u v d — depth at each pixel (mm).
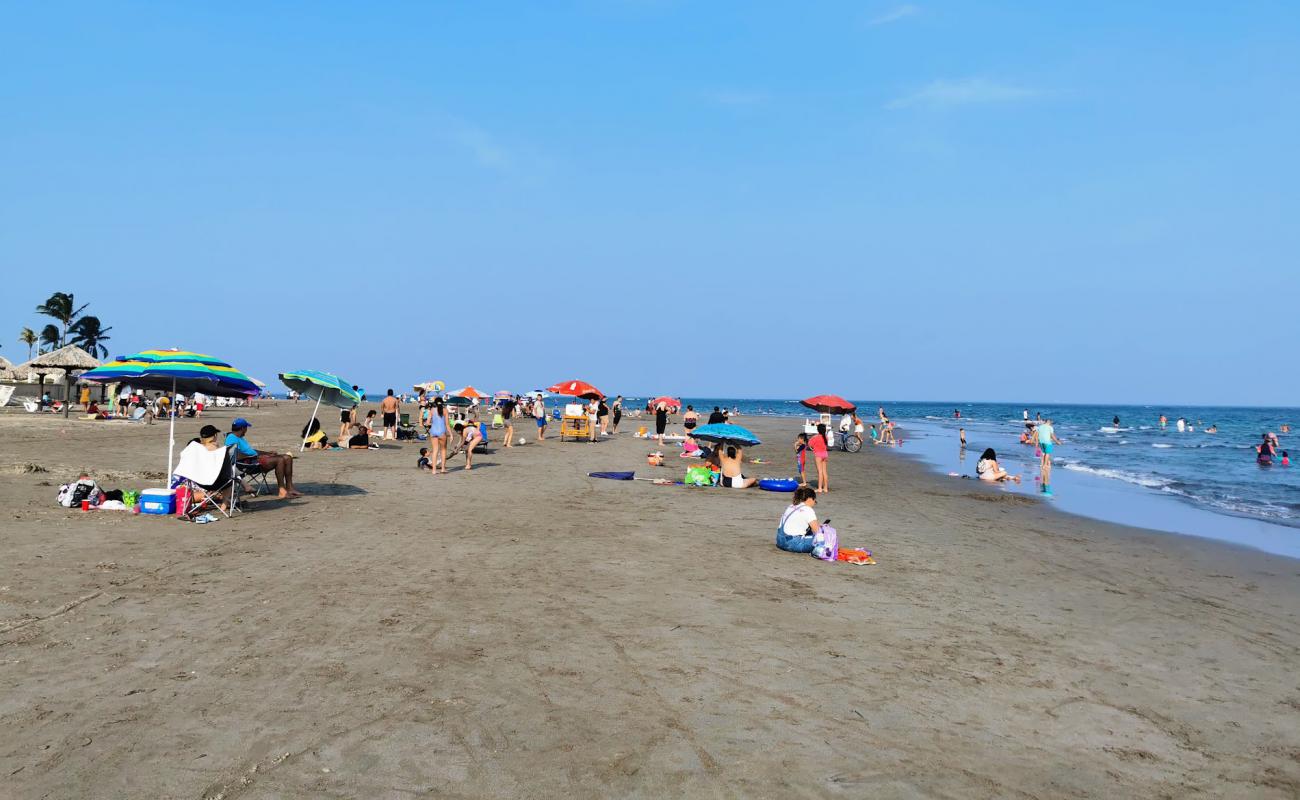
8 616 6504
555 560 9562
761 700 5316
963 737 4891
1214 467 30391
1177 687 6055
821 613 7621
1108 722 5270
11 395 41938
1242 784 4457
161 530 10578
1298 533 14594
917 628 7277
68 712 4684
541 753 4383
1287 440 51375
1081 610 8367
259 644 6047
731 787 4090
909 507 16578
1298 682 6309
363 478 17609
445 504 14109
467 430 20828
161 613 6773
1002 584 9453
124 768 4027
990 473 22875
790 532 10688
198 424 37094
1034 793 4207
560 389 34875
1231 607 8883
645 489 17641
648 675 5703
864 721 5051
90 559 8664
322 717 4742
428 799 3834
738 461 18531
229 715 4723
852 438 33562
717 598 8000
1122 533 14188
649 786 4059
